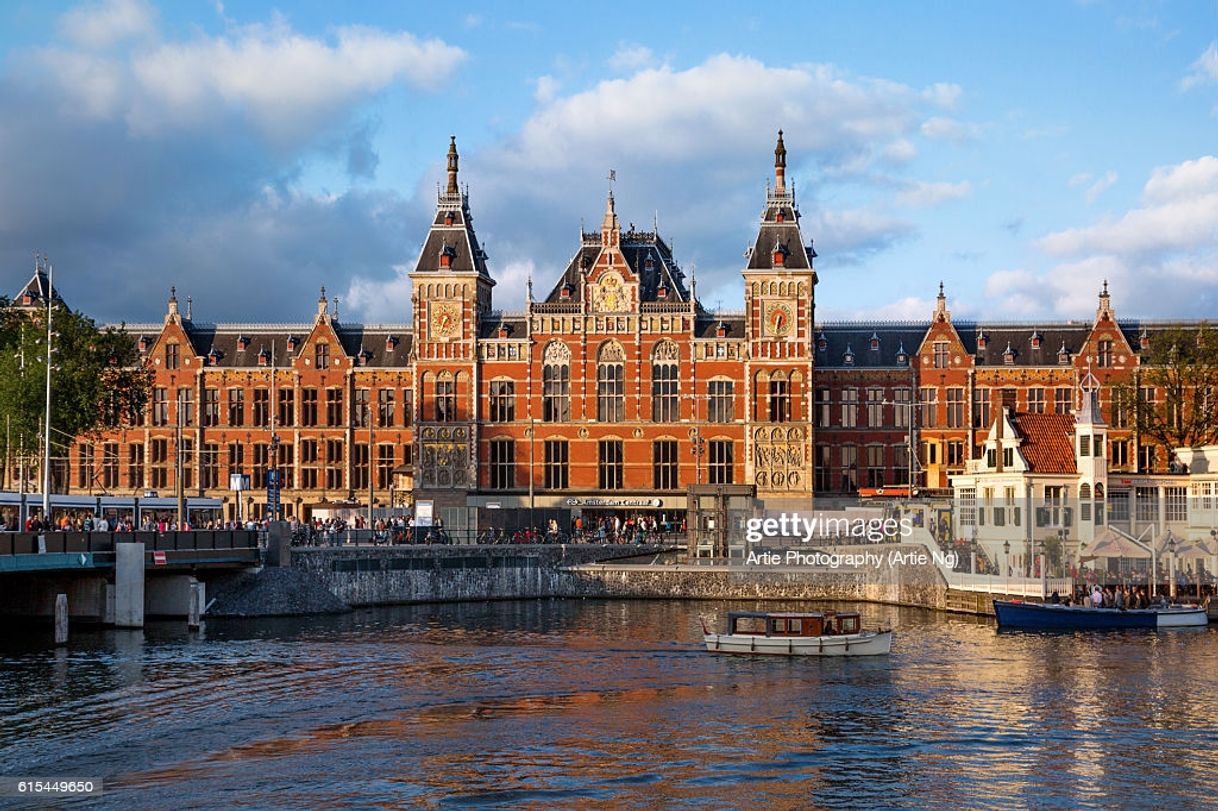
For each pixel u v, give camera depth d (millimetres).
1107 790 48188
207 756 51562
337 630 84250
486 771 49938
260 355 134250
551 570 108938
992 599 92062
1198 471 104875
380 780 48688
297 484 133000
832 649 74188
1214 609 89062
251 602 90812
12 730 54750
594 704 61188
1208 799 47250
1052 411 127125
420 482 127625
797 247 125875
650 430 126500
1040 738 54938
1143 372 123688
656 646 77875
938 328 129000
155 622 86250
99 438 125125
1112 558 94125
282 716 58031
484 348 128125
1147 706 60562
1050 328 129625
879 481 128875
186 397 134000
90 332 114938
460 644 78312
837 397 129625
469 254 128625
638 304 126938
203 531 86438
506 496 126875
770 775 49688
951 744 54062
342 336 135125
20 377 105312
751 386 124812
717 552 109375
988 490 105875
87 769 49750
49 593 83688
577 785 48344
